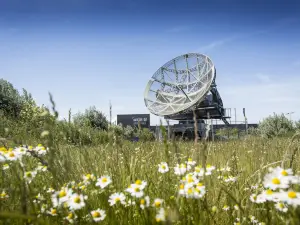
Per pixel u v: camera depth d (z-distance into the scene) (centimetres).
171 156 224
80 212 165
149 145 376
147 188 188
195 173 173
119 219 168
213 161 304
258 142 525
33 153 176
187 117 2623
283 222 137
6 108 1808
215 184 211
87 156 228
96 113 2630
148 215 140
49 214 150
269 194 142
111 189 183
